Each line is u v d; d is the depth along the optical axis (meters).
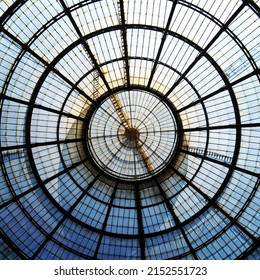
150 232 18.25
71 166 18.23
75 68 17.14
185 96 18.00
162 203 18.70
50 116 17.42
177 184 18.73
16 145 16.83
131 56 17.33
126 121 18.52
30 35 15.72
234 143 17.41
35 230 17.23
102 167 18.73
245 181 17.31
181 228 18.06
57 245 17.45
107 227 18.33
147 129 18.55
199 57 16.81
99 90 17.95
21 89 16.39
